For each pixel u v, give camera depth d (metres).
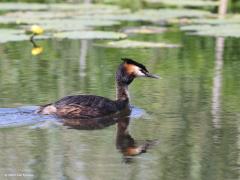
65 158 11.55
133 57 20.88
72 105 14.32
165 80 17.83
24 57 20.75
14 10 31.34
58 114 14.26
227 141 12.57
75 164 11.25
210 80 17.70
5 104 14.93
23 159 11.50
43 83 17.12
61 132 13.15
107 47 22.77
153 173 10.88
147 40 23.86
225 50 22.42
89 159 11.51
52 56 20.95
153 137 12.85
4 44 23.36
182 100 15.70
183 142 12.52
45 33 24.50
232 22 27.19
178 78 18.03
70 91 16.27
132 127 13.59
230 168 11.16
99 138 12.77
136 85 17.34
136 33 25.64
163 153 11.91
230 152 11.94
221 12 30.09
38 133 12.98
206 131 13.23
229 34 23.45
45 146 12.16
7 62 19.88
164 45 21.64
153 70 19.02
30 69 18.88
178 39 24.31
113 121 14.09
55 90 16.34
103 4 34.09
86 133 13.09
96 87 16.88
